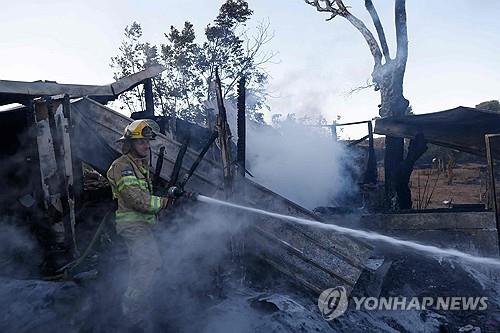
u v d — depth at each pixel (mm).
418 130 9766
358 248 5281
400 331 5223
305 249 5426
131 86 8609
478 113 9367
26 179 6109
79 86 7723
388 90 14258
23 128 6195
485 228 6781
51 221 5406
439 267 6555
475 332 5180
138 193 4121
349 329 4910
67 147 5453
